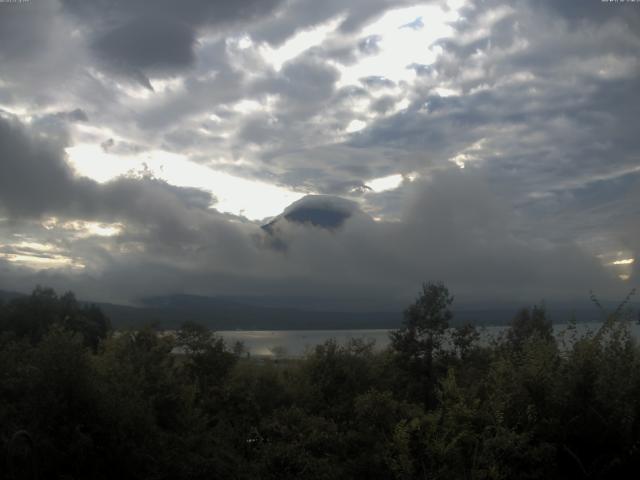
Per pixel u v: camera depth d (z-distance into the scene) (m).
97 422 9.57
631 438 7.56
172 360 16.38
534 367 8.41
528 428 7.89
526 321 17.59
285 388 17.77
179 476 10.44
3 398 9.60
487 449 7.61
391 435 10.27
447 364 18.83
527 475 7.44
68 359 9.76
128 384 11.41
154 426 10.71
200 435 12.61
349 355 19.41
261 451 12.09
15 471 8.22
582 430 7.69
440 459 7.92
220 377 17.70
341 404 17.02
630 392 7.78
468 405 8.72
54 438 8.99
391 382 19.02
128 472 9.66
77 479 8.91
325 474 10.15
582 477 7.65
